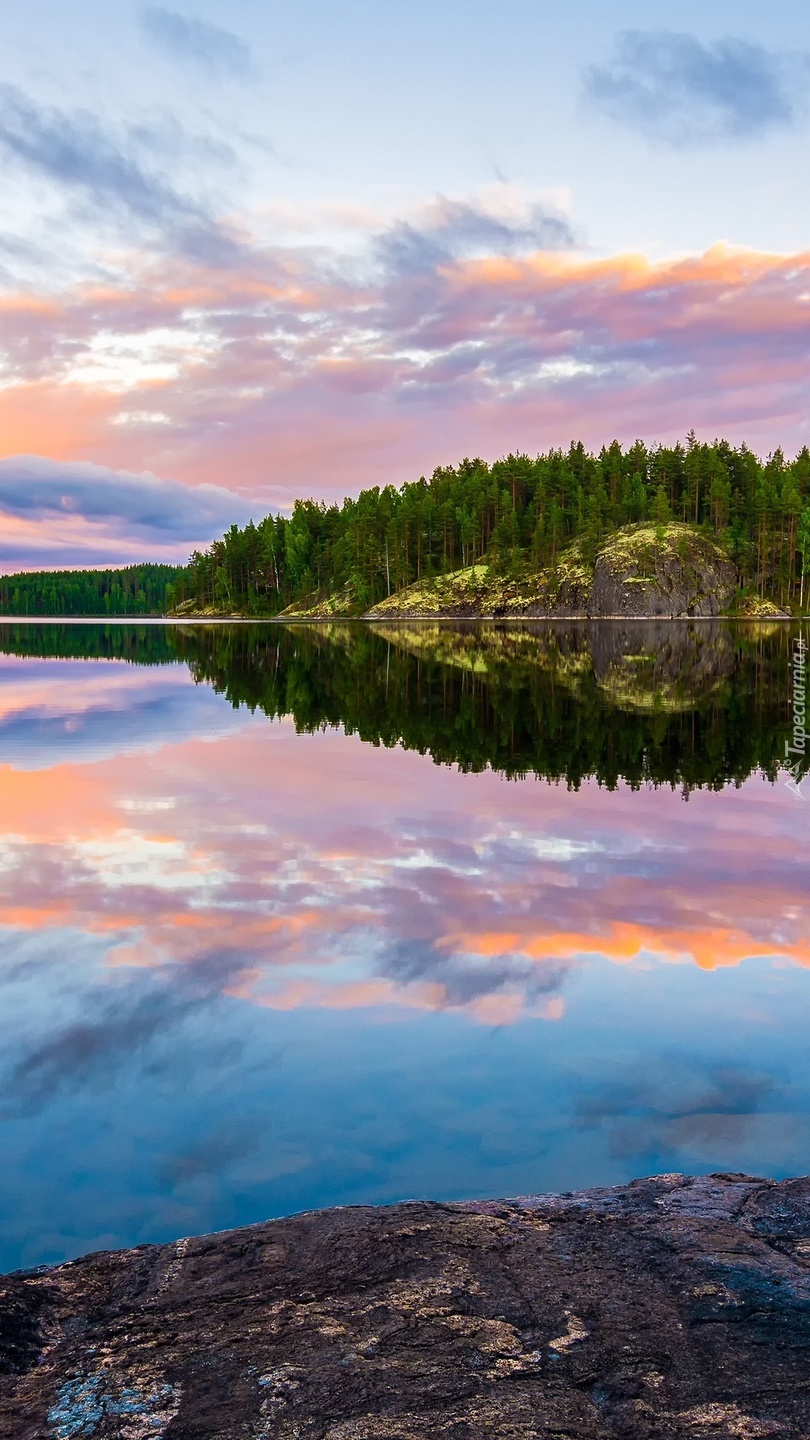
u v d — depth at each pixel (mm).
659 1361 3143
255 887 10312
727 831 12820
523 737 22219
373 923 9062
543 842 12266
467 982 7570
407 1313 3475
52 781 16719
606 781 16625
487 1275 3756
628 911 9375
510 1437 2744
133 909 9555
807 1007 7035
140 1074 6062
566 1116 5508
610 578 134000
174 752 20203
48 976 7758
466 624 118000
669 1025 6742
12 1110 5641
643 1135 5273
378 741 21797
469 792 15680
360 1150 5148
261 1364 3209
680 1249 3938
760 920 9055
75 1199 4746
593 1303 3518
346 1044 6484
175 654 58219
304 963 8016
